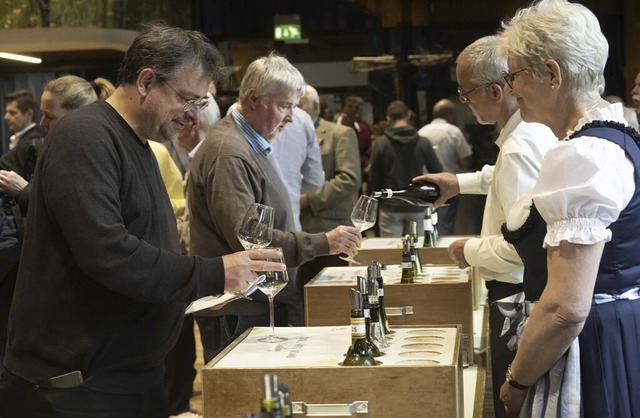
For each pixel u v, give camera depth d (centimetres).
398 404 212
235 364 222
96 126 224
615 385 207
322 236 313
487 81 294
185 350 484
